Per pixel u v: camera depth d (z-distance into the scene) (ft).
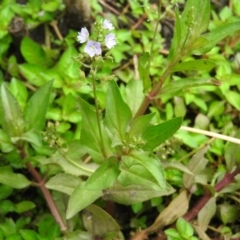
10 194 1.07
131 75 1.25
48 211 1.09
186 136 1.12
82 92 1.13
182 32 0.87
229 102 1.20
